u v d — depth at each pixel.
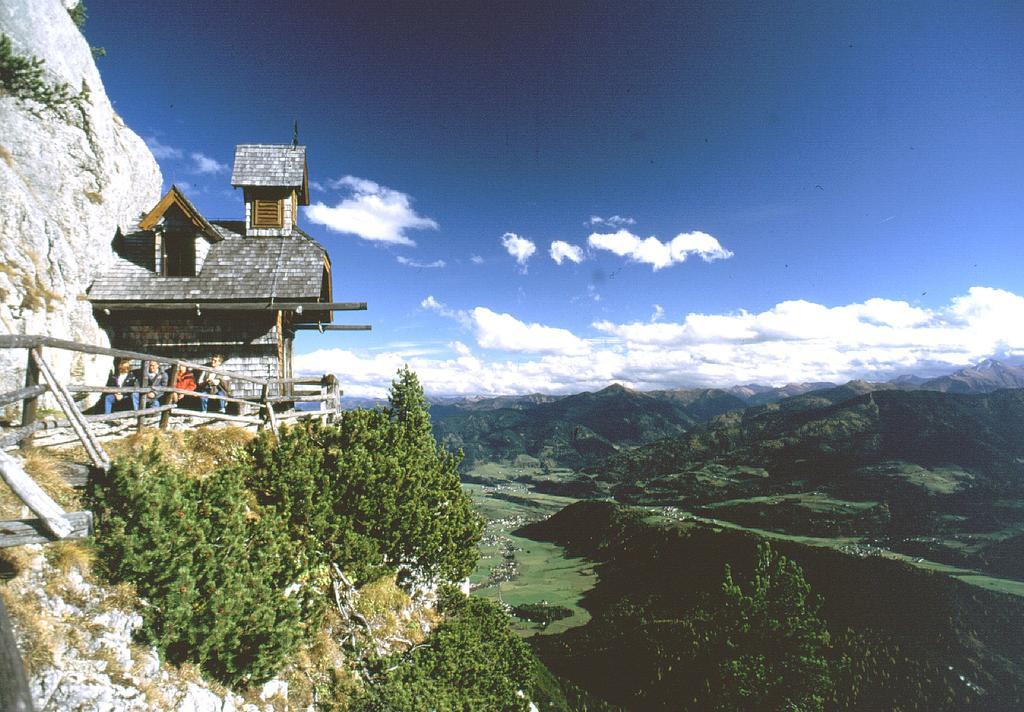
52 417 13.09
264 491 13.32
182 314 23.03
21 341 8.58
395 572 17.03
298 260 24.77
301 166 27.11
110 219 23.50
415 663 14.73
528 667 19.83
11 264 17.12
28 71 19.66
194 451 13.59
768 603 36.62
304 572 12.30
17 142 19.42
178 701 8.00
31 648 6.70
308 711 11.13
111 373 22.11
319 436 15.79
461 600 20.12
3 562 7.27
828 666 35.00
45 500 6.72
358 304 23.03
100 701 6.89
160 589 8.50
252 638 9.68
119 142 25.44
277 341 23.39
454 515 19.80
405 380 22.77
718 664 37.66
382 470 15.87
